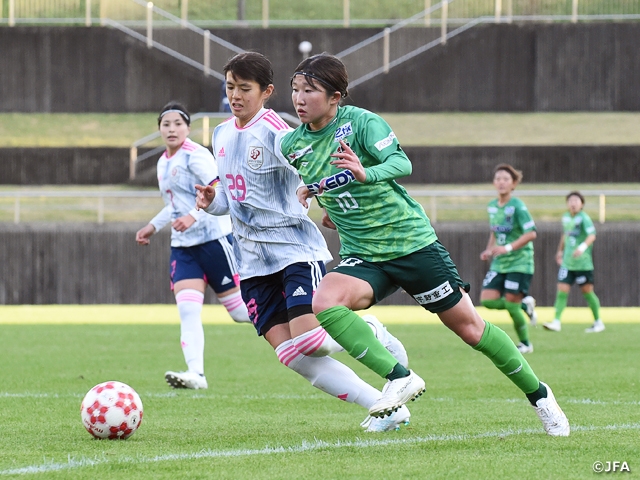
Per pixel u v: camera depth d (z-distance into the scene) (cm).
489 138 10725
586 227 5219
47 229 8188
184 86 11381
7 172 10431
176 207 2961
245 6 13375
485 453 1664
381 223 1738
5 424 2098
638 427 1980
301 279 1944
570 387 2788
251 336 4988
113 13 11575
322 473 1490
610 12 11650
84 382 2991
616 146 10069
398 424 1961
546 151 10088
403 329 5366
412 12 13300
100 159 10444
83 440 1859
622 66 11256
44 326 5747
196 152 2908
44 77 11519
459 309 1769
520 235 4091
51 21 11850
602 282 7838
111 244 8162
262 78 1959
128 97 11488
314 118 1750
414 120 11194
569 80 11300
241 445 1788
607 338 4734
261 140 1950
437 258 1755
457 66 11300
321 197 1789
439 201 9119
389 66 11300
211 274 2969
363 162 1753
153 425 2094
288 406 2453
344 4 12281
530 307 4194
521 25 11269
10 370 3350
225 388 2873
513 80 11312
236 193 1995
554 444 1753
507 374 1816
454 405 2427
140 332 5253
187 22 11825
